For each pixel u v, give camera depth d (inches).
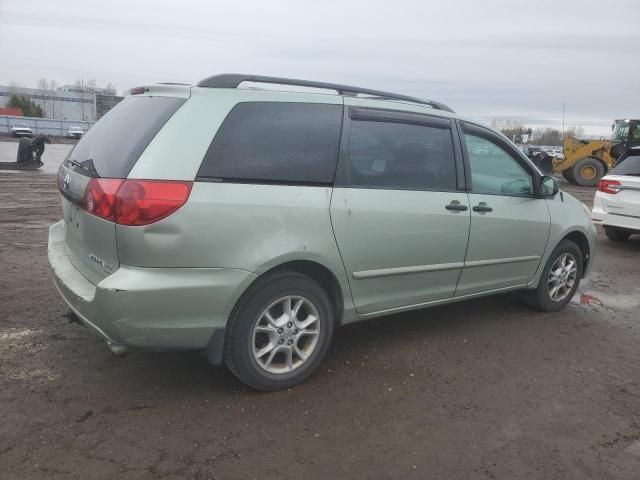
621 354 176.2
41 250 268.2
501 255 182.9
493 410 134.9
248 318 128.3
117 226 114.9
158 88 133.1
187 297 118.6
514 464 113.3
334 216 137.1
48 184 559.2
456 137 169.8
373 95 155.5
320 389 139.9
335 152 140.6
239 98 129.0
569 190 786.2
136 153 118.6
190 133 120.7
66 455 106.7
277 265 129.6
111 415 121.7
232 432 118.2
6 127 2753.4
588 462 115.6
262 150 129.1
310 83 142.0
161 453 109.3
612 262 322.3
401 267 153.9
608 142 848.9
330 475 106.3
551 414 134.6
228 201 121.2
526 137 1800.0
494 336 184.7
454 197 165.2
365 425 124.5
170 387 135.9
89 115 4507.9
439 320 197.8
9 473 100.5
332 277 141.8
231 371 132.3
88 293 122.3
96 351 152.8
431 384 146.5
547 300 210.2
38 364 143.5
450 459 113.7
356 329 183.6
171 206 114.8
